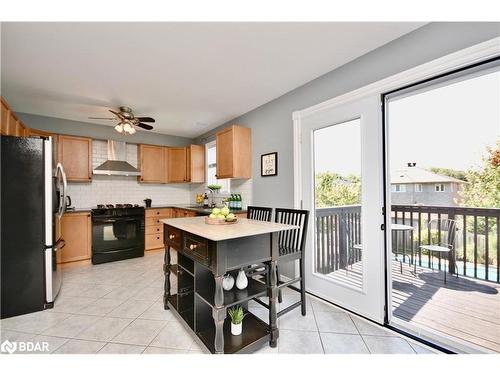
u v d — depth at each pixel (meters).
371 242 2.01
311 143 2.58
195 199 5.37
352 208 2.85
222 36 1.83
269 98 3.12
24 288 2.18
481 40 1.46
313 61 2.21
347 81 2.24
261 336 1.69
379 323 1.95
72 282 2.95
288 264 2.88
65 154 3.82
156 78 2.53
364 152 2.06
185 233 1.84
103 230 3.79
